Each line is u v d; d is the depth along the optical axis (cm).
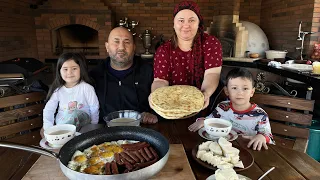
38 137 166
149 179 86
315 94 272
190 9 143
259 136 121
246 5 557
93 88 173
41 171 91
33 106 168
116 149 100
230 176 79
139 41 569
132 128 111
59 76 166
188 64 160
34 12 513
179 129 137
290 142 154
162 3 549
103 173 85
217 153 97
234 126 152
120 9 552
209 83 141
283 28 450
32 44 513
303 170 95
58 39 560
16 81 281
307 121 151
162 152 97
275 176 91
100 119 179
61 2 511
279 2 464
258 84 235
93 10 511
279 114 159
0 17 396
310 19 363
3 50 405
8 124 155
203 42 157
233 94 151
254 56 416
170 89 126
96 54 552
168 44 162
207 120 128
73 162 91
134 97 181
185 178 87
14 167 100
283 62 359
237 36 425
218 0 516
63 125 120
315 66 257
